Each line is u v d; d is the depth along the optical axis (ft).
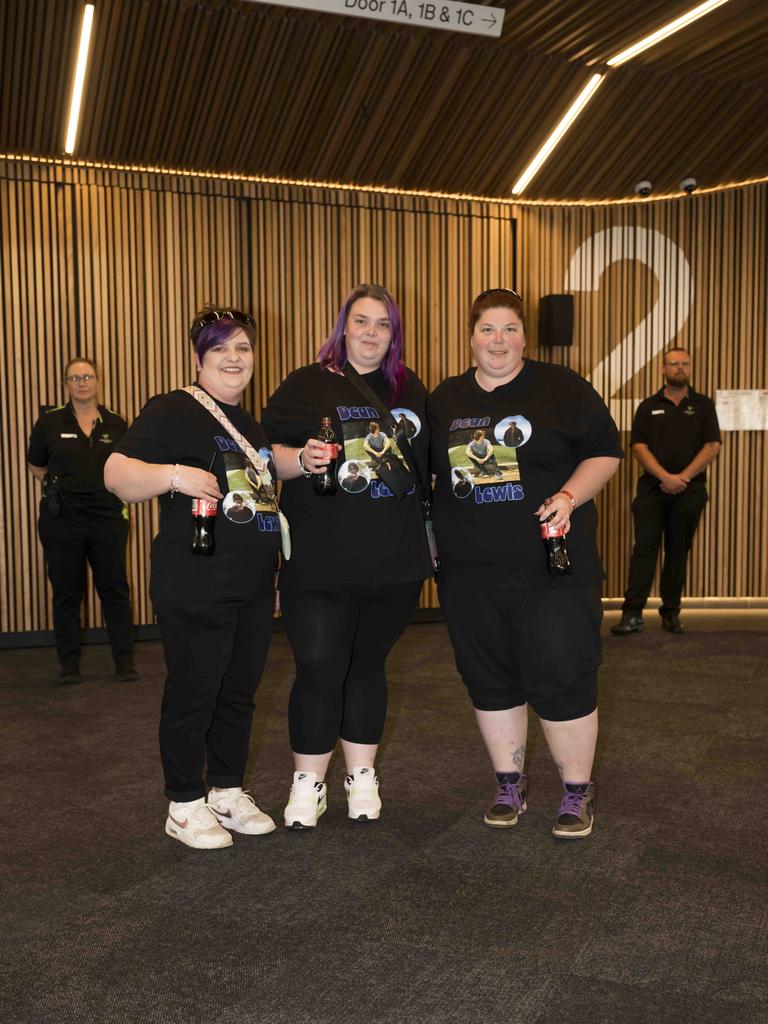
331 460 9.06
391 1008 6.66
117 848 9.64
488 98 21.06
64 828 10.22
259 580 9.32
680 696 15.78
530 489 9.57
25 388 21.08
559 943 7.59
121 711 15.20
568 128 22.12
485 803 10.93
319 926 7.90
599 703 15.34
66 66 18.62
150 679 17.51
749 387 24.94
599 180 23.91
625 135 22.59
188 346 22.17
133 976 7.11
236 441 9.23
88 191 21.27
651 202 24.71
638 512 21.34
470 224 24.12
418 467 9.89
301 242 22.89
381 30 18.81
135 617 21.83
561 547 9.33
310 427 9.68
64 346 21.33
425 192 23.56
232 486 9.09
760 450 24.88
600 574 9.83
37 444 17.22
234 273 22.44
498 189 23.86
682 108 22.02
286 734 13.76
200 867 9.14
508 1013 6.59
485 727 10.30
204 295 22.25
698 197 24.79
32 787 11.59
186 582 8.96
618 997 6.78
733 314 24.88
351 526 9.50
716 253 24.81
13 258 20.85
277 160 21.84
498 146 22.49
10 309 20.89
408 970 7.18
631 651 19.40
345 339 9.93
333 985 6.97
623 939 7.64
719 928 7.83
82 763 12.54
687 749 12.96
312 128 21.12
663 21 18.69
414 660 18.89
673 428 21.22
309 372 9.96
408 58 19.60
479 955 7.39
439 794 11.25
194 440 9.04
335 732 10.11
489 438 9.61
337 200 23.07
